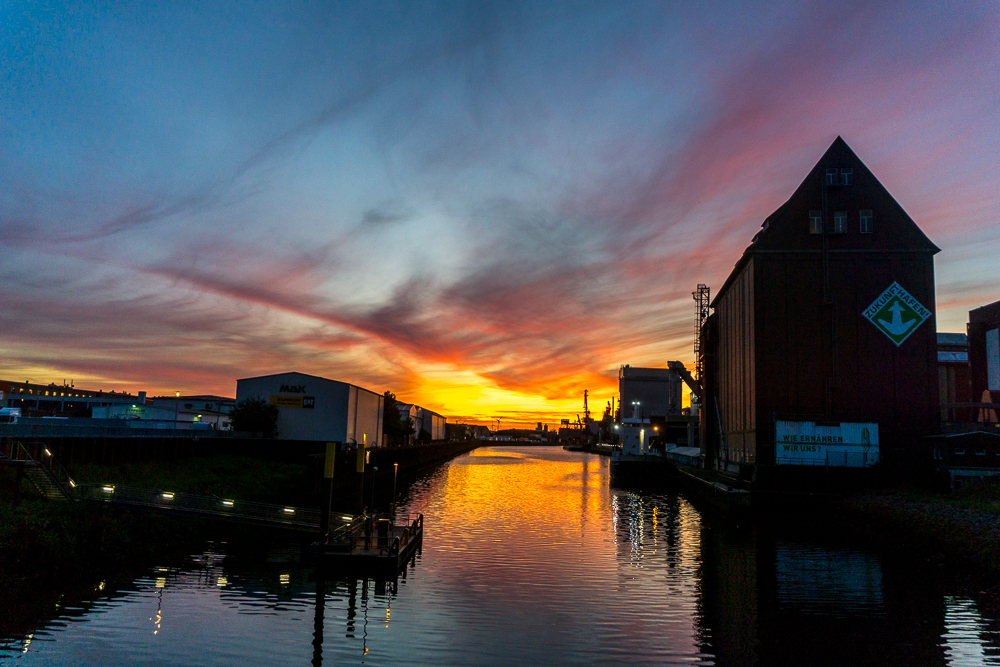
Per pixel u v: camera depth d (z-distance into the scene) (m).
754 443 63.09
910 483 53.47
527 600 26.17
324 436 84.25
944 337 90.50
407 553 33.66
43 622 21.81
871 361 61.34
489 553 36.03
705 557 35.62
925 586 28.84
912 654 20.42
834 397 61.31
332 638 21.25
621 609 25.06
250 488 55.16
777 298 63.19
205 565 30.80
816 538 42.62
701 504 65.12
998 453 52.91
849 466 58.62
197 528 38.53
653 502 67.44
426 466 134.62
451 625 22.81
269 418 82.62
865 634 22.25
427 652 20.14
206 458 62.00
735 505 51.62
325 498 33.00
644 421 147.75
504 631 22.23
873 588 28.55
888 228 62.81
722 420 85.06
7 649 19.39
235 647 20.20
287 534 39.25
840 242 63.09
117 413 97.31
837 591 27.97
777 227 63.97
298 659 19.34
